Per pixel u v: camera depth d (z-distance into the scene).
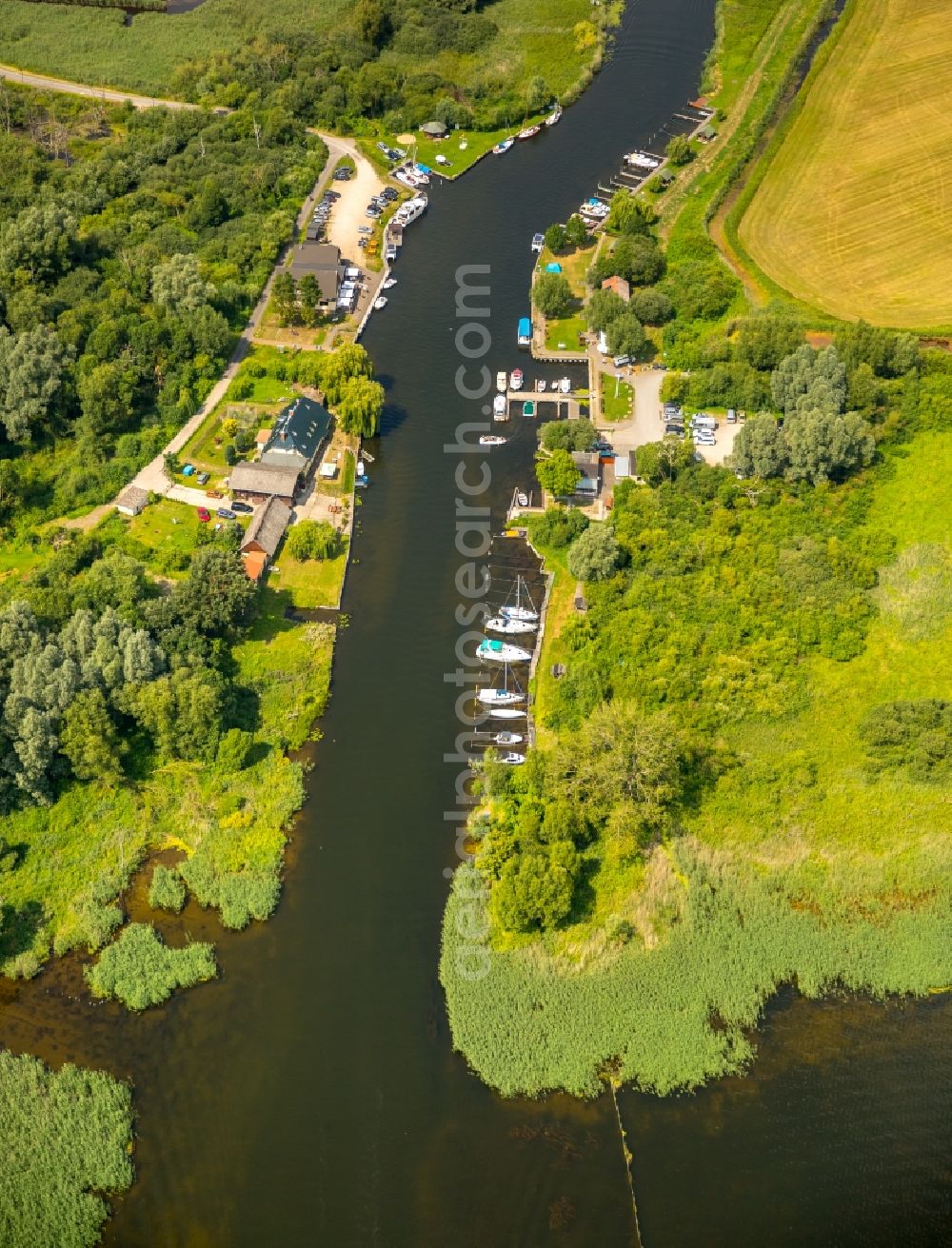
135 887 153.00
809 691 174.75
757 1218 125.44
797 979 146.38
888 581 190.38
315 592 189.88
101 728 158.25
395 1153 130.00
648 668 174.88
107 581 178.38
